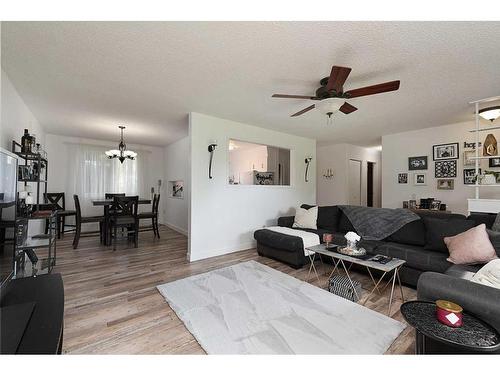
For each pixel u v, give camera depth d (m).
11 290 1.24
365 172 6.62
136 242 4.14
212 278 2.71
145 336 1.65
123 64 2.14
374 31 1.66
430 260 2.33
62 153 5.27
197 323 1.79
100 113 3.60
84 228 5.43
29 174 2.74
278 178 6.40
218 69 2.22
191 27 1.63
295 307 2.05
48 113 3.60
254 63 2.11
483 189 3.74
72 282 2.57
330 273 2.96
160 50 1.91
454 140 4.05
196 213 3.54
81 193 5.42
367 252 2.55
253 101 3.05
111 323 1.81
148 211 6.45
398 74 2.30
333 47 1.86
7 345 0.82
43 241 2.66
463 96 2.86
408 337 1.66
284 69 2.22
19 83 2.54
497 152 3.47
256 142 4.38
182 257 3.59
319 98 2.26
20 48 1.88
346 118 3.80
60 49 1.90
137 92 2.78
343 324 1.80
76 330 1.71
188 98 2.96
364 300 2.23
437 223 2.59
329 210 3.92
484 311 1.22
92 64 2.14
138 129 4.65
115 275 2.80
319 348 1.52
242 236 4.15
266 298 2.21
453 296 1.34
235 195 4.06
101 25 1.61
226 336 1.64
